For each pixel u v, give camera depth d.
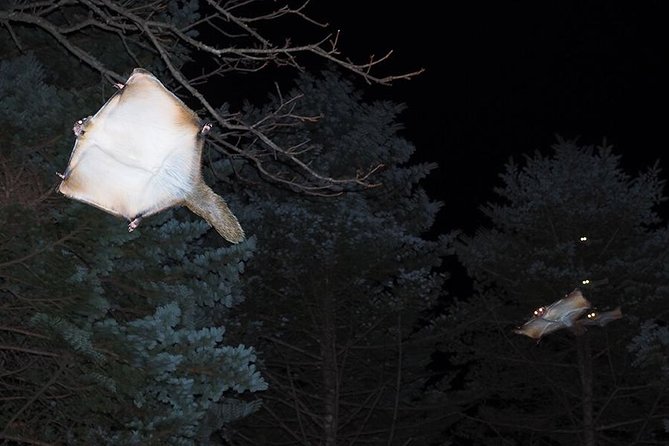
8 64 9.57
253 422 17.44
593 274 18.42
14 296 8.36
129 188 3.02
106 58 11.80
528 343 19.17
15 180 7.68
